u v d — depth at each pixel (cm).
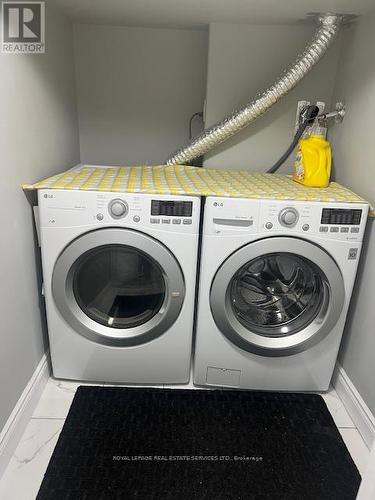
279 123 203
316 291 164
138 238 146
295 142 197
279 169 209
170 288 154
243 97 200
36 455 139
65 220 145
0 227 126
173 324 161
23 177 143
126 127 226
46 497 124
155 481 131
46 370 172
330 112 189
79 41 209
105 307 169
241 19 180
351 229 147
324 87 197
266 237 148
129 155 231
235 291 163
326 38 169
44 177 166
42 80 161
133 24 203
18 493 125
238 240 147
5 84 127
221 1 154
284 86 178
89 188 143
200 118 225
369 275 154
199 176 182
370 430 147
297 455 143
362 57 165
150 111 224
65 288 154
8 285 133
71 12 183
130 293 166
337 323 161
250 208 144
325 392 177
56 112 181
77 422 153
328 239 148
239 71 196
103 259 158
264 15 171
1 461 129
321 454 144
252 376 171
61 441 144
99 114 223
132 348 165
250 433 152
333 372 182
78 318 159
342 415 164
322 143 169
